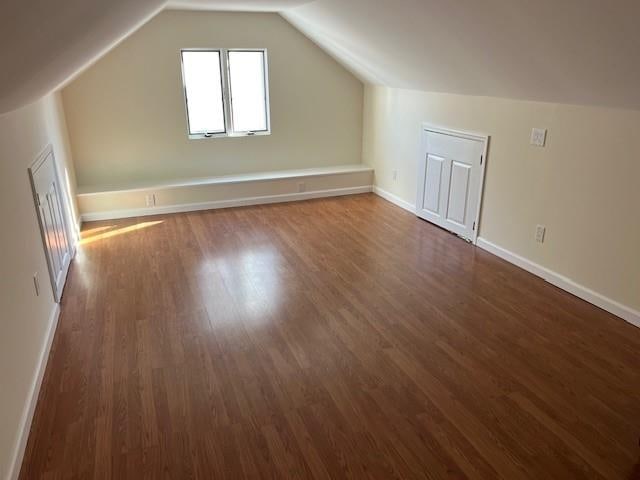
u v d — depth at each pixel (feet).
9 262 7.18
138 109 17.01
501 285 11.64
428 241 14.65
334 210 17.80
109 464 6.44
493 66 10.82
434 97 15.21
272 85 18.47
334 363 8.63
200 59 17.52
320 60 18.80
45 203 10.41
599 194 10.11
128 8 7.93
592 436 6.89
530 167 11.82
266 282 11.87
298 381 8.14
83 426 7.12
